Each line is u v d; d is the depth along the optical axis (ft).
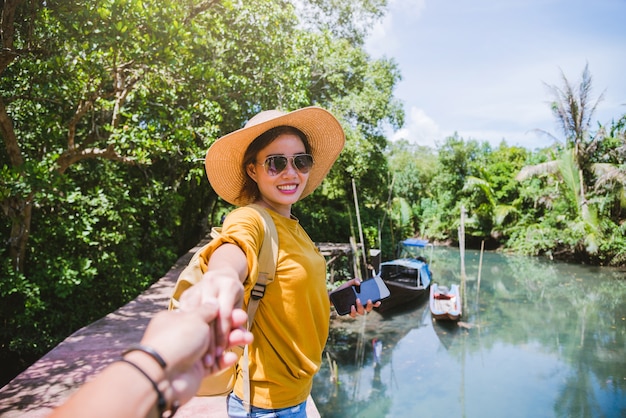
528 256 78.95
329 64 45.42
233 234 3.20
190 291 1.66
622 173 64.13
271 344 3.76
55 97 21.61
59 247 22.62
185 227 51.85
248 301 3.62
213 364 1.47
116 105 22.17
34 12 16.14
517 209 84.94
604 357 31.99
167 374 1.23
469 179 88.43
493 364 30.32
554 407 24.68
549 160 83.82
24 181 17.10
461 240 50.03
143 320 18.04
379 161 63.98
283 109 28.27
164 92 21.81
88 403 1.07
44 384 11.77
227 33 24.88
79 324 22.22
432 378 27.94
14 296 19.56
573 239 69.31
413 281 49.06
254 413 3.80
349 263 48.98
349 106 49.44
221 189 4.90
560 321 40.78
